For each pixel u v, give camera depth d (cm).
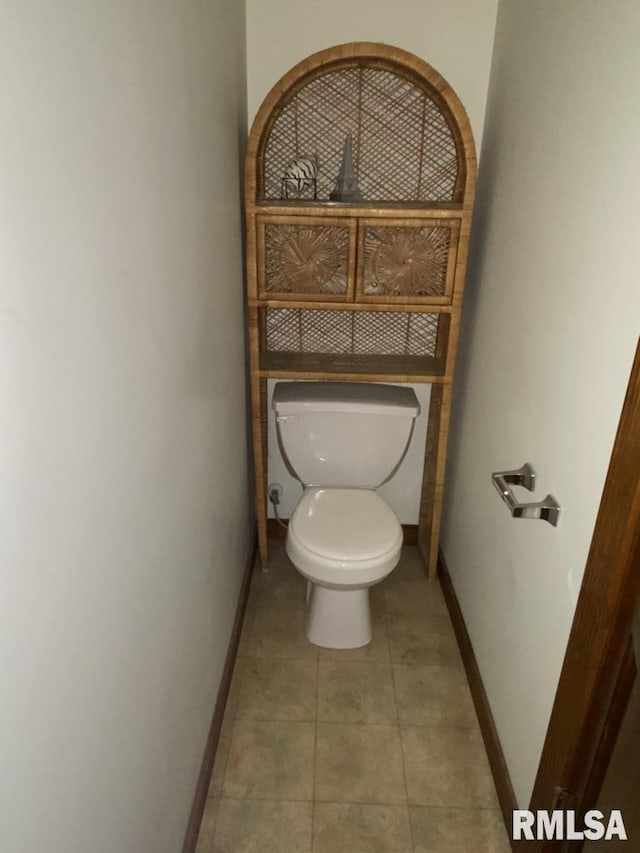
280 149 196
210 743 163
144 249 97
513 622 154
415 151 195
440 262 186
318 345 223
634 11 99
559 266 129
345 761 168
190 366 130
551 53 139
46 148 64
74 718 76
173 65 111
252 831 150
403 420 213
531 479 140
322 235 184
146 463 101
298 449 219
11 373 58
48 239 65
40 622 66
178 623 127
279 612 221
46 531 66
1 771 58
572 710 115
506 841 149
